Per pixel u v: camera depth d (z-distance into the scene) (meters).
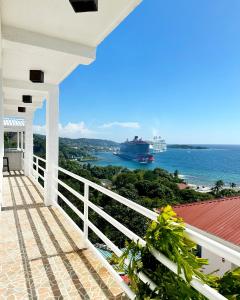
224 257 1.24
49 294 2.44
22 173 10.80
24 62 4.04
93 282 2.65
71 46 3.35
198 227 7.68
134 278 1.88
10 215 4.82
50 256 3.19
